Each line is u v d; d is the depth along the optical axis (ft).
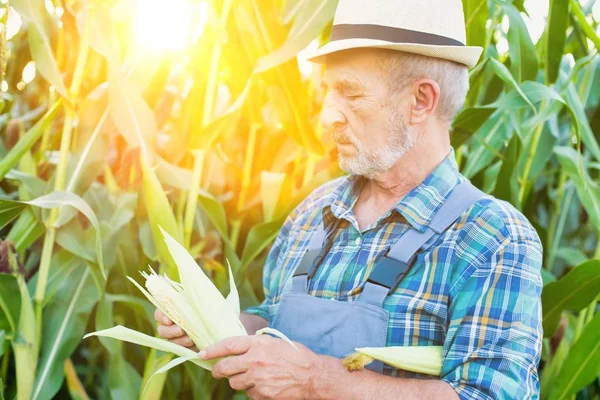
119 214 7.51
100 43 6.94
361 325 4.90
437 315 4.89
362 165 5.14
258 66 6.88
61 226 7.22
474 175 8.55
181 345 5.42
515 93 6.98
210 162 8.35
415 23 5.04
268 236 7.72
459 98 5.29
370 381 4.68
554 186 10.52
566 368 7.38
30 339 6.98
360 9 5.09
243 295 8.13
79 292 7.39
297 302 5.19
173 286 5.34
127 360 8.80
